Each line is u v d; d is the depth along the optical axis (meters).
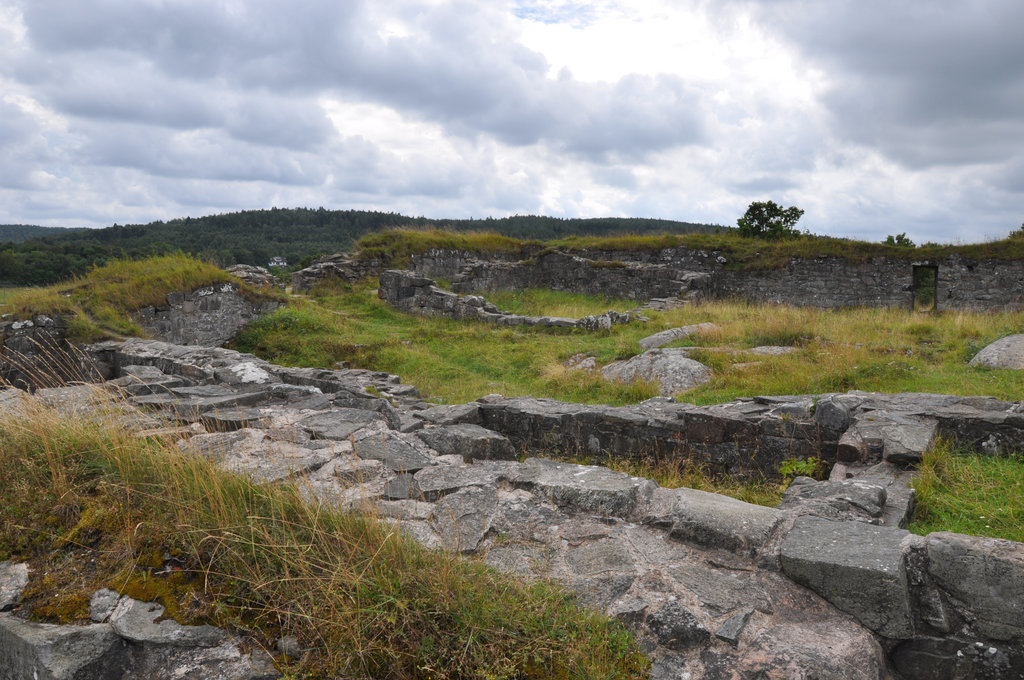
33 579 3.24
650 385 10.48
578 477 4.47
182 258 16.78
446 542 3.67
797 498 4.59
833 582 3.12
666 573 3.33
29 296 13.01
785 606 3.11
